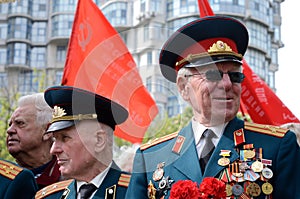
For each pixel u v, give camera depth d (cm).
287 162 272
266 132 283
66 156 296
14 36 2397
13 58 2364
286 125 372
